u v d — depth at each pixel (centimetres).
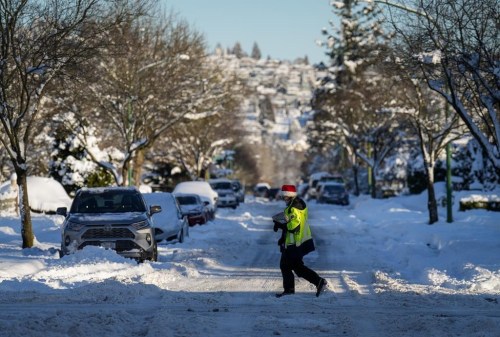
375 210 9069
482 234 4856
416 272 3428
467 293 2602
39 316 1950
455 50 3791
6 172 9750
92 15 4303
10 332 1692
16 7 4109
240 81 12219
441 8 3772
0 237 4988
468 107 5084
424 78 4100
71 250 3622
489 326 1806
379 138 11331
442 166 11575
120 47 5534
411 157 12912
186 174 13600
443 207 8788
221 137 12575
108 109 7162
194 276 3219
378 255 4328
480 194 8250
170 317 1920
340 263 3862
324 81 13100
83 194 3881
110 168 7188
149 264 3397
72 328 1761
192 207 6681
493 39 3738
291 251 2538
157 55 7556
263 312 2141
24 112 4181
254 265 3797
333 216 8750
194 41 8831
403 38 4119
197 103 7744
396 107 6350
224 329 1848
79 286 2702
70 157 8831
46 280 2777
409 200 9919
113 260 3409
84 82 5634
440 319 1927
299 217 2541
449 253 3912
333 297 2431
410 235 5391
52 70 4244
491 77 3994
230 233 6038
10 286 2619
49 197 7338
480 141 3831
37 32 4434
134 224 3653
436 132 6431
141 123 7506
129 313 2062
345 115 11662
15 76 4500
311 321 1941
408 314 2109
